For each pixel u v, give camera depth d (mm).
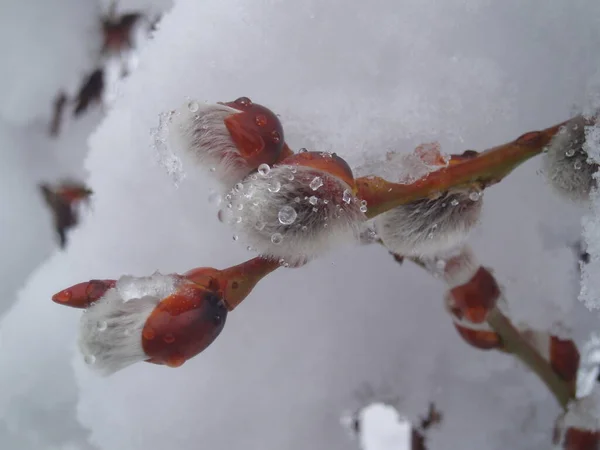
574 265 82
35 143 112
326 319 81
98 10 116
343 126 69
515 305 79
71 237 89
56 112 114
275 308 80
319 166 48
